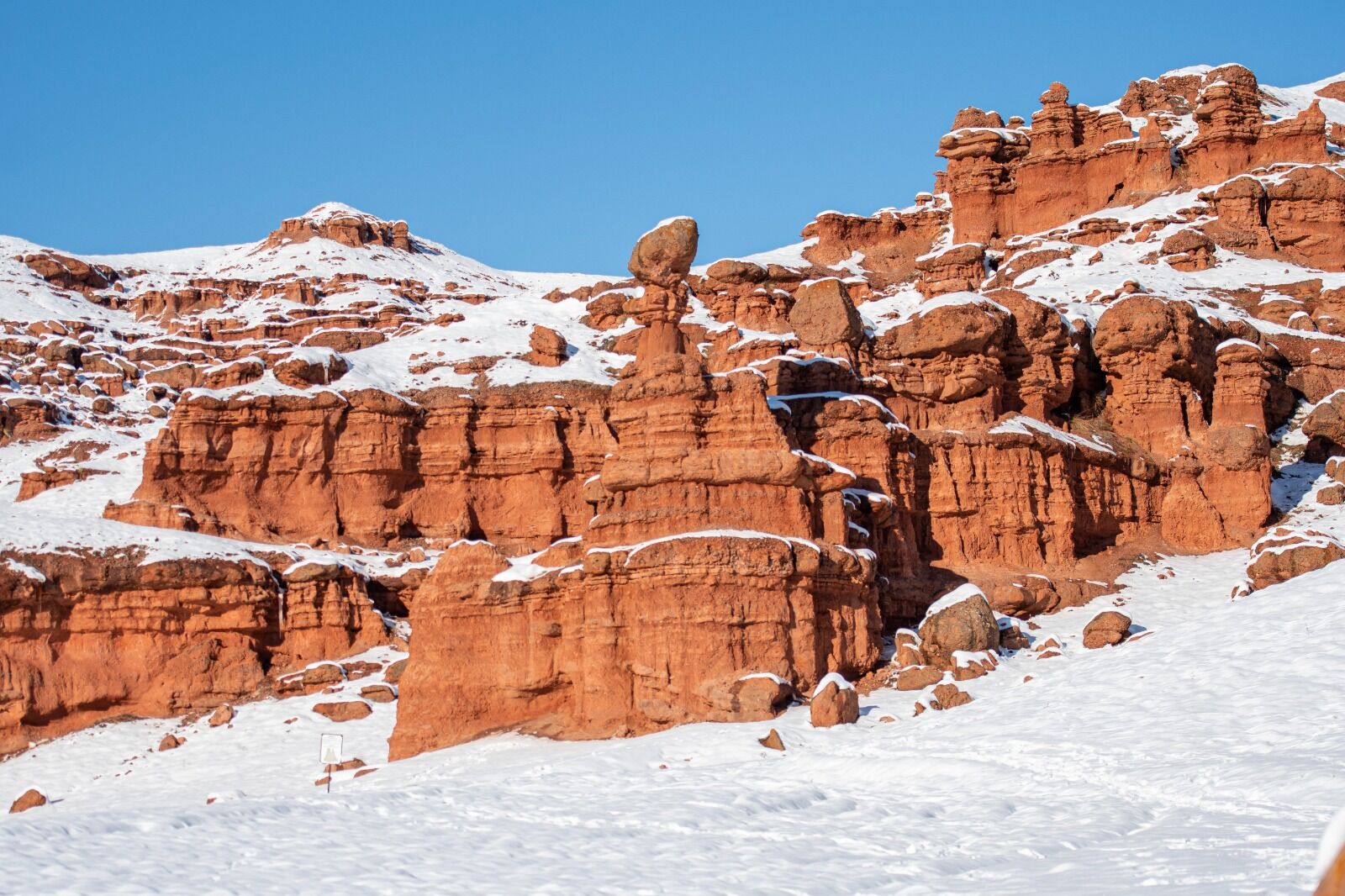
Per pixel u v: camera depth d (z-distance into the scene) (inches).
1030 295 2970.0
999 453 2454.5
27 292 4576.8
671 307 2130.9
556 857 1237.1
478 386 2854.3
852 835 1311.5
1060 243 3503.9
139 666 2386.8
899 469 2378.2
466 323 3260.3
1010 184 3841.0
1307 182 3302.2
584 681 1955.0
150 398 3937.0
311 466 2699.3
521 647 2034.9
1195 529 2554.1
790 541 1969.7
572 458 2780.5
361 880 1149.1
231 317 4370.1
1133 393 2706.7
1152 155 3661.4
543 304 3506.4
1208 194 3444.9
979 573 2383.1
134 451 3006.9
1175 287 3063.5
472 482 2780.5
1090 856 1192.2
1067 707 1668.3
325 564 2487.7
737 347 2615.7
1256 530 2539.4
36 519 2470.5
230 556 2464.3
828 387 2445.9
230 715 2309.3
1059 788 1424.7
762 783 1533.0
